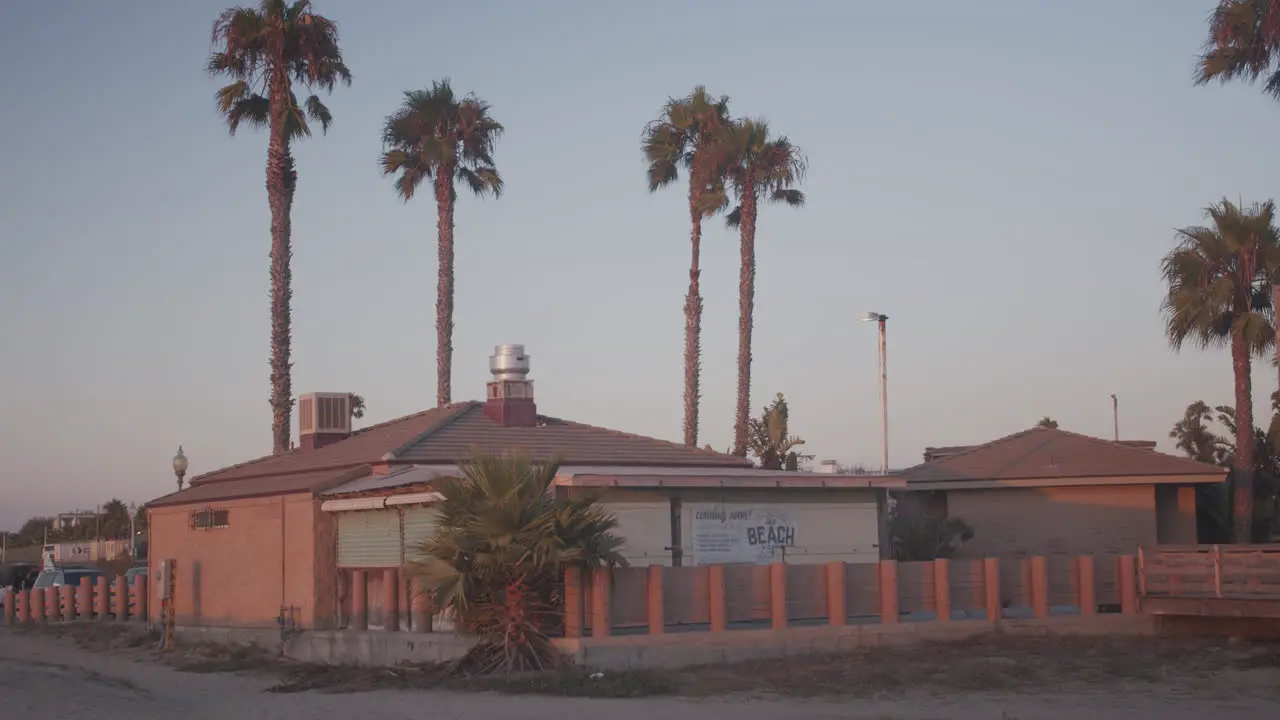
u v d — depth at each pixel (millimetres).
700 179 38812
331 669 20000
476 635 18234
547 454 24188
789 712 14836
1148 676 17438
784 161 38438
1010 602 21875
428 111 38844
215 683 19312
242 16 33438
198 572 26531
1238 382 30234
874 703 15508
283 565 23359
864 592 20531
